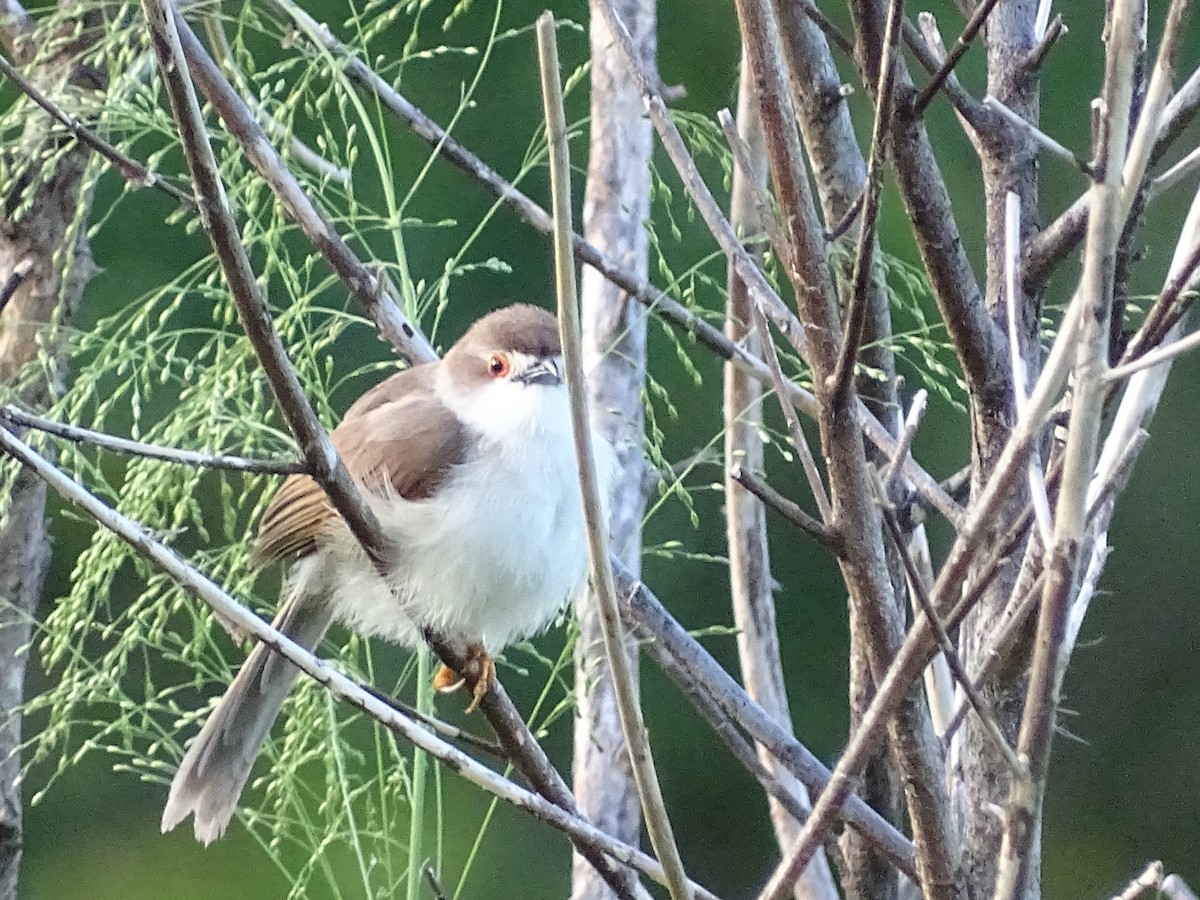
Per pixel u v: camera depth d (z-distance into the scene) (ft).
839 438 9.30
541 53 7.76
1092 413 8.02
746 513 14.38
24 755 21.97
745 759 12.37
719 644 24.62
